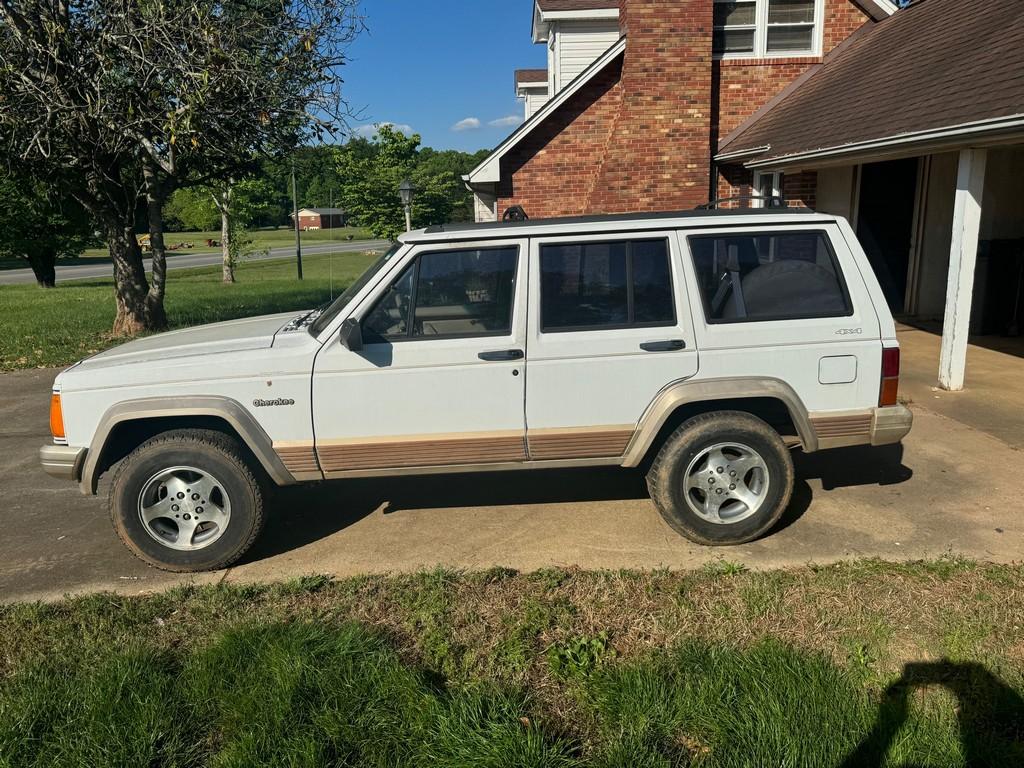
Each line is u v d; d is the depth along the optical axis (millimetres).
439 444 4242
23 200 23859
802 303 4297
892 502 4871
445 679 3158
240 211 26297
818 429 4336
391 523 4855
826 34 12375
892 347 4312
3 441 7031
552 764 2637
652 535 4539
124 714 2914
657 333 4203
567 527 4691
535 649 3350
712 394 4180
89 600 3906
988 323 9914
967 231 6973
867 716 2850
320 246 54000
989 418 6434
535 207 12820
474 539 4566
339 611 3697
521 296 4168
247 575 4234
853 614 3514
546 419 4246
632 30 11805
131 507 4168
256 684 3062
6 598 4035
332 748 2746
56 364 10539
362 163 34188
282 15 10156
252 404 4164
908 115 7680
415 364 4160
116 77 9750
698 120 12078
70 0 9836
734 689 2959
